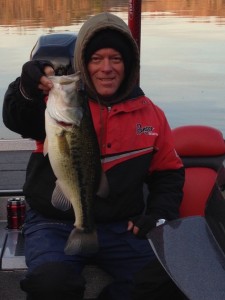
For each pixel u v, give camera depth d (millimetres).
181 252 1224
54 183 1623
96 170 1466
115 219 1639
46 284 1431
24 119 1563
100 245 1625
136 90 1683
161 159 1699
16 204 1922
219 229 1230
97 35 1606
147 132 1661
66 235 1610
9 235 1882
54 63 1850
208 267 1164
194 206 1862
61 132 1370
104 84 1624
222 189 1306
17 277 1719
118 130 1628
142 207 1688
